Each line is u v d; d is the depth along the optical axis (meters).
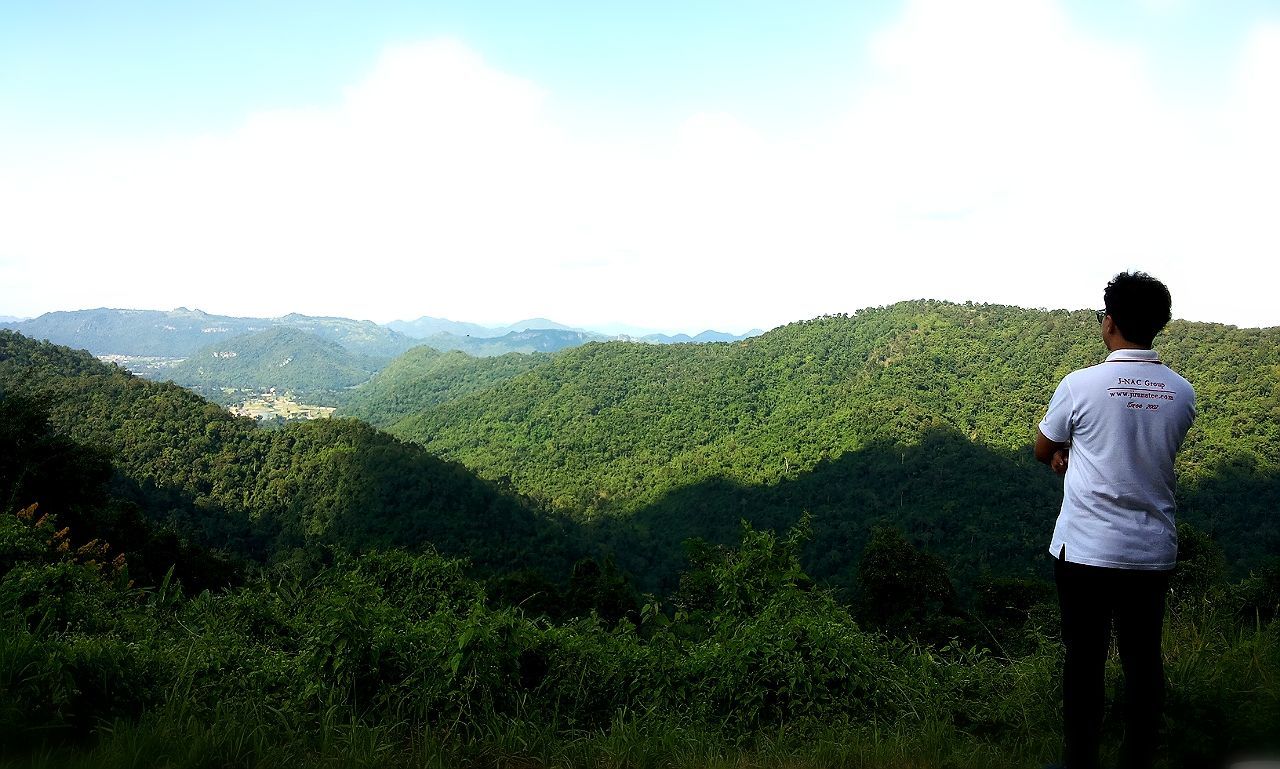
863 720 3.51
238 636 4.09
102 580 5.40
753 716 3.50
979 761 2.89
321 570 5.11
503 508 58.69
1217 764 2.52
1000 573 41.97
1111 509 2.30
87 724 2.85
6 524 5.00
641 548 66.88
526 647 3.70
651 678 3.80
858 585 19.00
